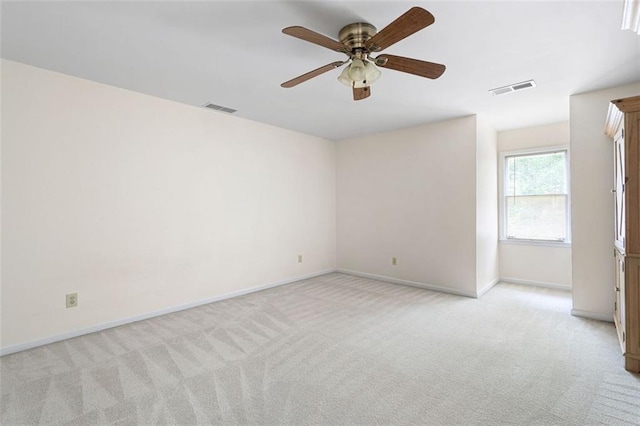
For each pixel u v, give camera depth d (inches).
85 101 116.2
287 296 163.0
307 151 203.2
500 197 192.1
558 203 175.2
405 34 69.6
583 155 128.6
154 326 123.1
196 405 74.2
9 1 70.9
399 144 188.5
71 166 113.3
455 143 166.4
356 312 137.8
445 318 130.2
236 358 96.7
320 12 76.0
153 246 134.3
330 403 74.7
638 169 86.2
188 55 97.8
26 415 71.1
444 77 113.2
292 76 113.1
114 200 123.6
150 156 133.3
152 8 74.2
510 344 105.7
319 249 211.9
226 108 150.0
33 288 106.0
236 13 76.4
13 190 102.2
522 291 171.2
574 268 131.6
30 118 105.0
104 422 68.7
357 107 147.9
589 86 121.6
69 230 113.1
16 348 102.1
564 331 115.9
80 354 100.1
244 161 168.1
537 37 86.6
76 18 78.1
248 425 67.5
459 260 165.5
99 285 119.8
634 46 91.2
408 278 185.3
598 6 73.0
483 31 83.6
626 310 88.4
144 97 131.3
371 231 202.8
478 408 72.6
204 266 151.2
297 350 101.9
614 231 121.5
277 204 185.0
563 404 73.8
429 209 176.4
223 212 158.9
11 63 101.3
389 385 82.1
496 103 141.6
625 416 69.4
